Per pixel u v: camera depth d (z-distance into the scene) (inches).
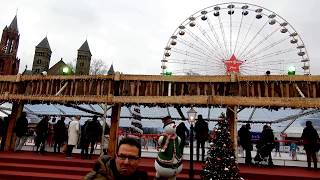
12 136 633.6
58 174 461.1
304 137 506.6
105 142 668.1
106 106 556.1
